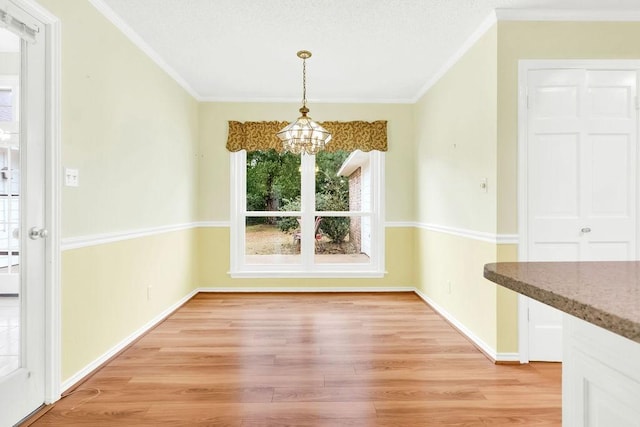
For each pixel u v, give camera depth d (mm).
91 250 2305
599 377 858
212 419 1806
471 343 2834
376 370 2354
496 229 2490
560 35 2498
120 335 2654
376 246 4613
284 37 2908
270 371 2330
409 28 2756
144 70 3045
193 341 2852
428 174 3969
